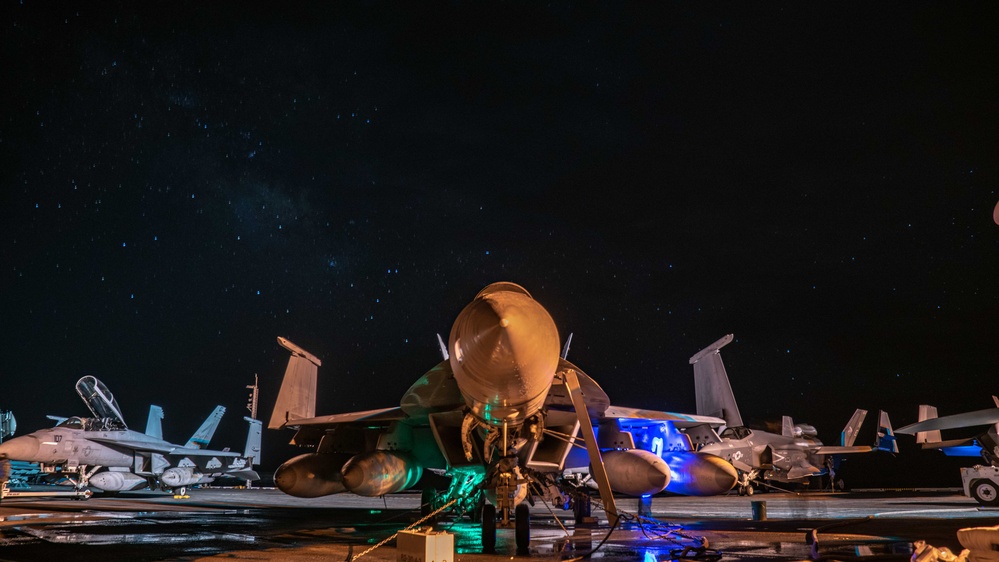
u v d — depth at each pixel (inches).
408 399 363.6
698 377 598.9
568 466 422.3
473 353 240.2
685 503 821.2
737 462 1093.1
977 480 716.7
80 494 970.1
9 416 1306.6
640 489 379.6
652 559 278.5
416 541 207.3
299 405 545.3
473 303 253.6
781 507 684.7
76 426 1007.6
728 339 535.2
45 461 942.4
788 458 1137.4
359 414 449.4
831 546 309.3
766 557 274.1
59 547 330.3
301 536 377.4
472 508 486.9
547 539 362.3
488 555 296.7
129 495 1049.5
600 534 386.6
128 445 1011.9
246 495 1020.5
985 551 185.0
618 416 412.2
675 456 431.8
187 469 1107.3
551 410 345.4
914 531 380.2
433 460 435.5
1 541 357.7
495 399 262.8
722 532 383.6
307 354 563.2
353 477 378.9
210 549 320.2
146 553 305.7
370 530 414.9
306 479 440.1
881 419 1561.3
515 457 302.2
